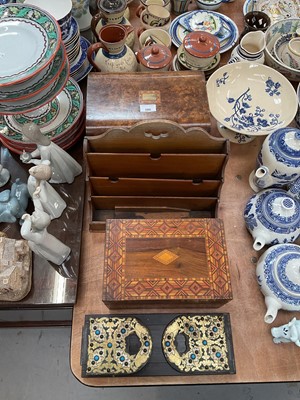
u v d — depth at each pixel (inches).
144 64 40.0
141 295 30.6
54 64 32.7
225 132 41.9
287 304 31.5
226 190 39.6
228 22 48.7
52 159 35.2
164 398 55.1
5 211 35.9
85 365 31.4
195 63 42.3
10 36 32.8
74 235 36.7
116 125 36.2
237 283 35.2
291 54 44.3
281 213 34.0
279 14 51.9
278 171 35.3
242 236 37.4
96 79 38.3
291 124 42.8
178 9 50.0
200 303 32.7
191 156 35.1
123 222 33.4
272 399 55.1
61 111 39.4
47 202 35.0
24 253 34.5
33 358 57.2
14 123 38.6
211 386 55.7
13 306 34.4
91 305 34.3
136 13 47.8
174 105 37.1
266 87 42.5
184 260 32.0
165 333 32.7
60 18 38.7
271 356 32.5
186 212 39.0
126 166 37.2
